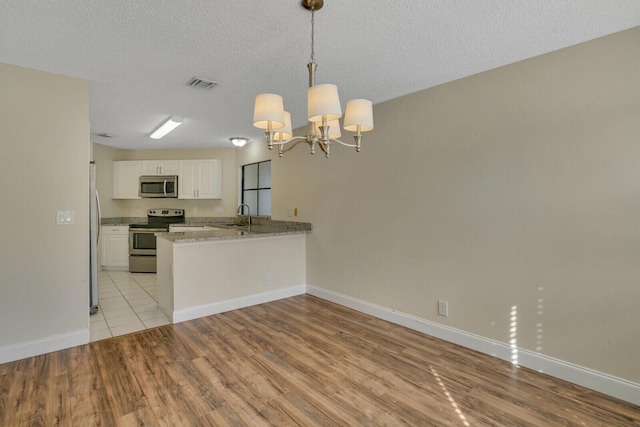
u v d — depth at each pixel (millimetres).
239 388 2193
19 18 1910
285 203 4812
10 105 2508
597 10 1838
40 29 2031
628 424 1849
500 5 1794
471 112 2750
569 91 2250
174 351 2725
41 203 2639
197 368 2449
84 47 2264
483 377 2342
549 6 1803
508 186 2543
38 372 2369
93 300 3641
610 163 2100
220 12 1860
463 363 2543
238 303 3822
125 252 5973
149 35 2113
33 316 2617
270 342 2910
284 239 4242
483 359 2605
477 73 2707
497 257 2617
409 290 3232
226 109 3658
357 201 3723
